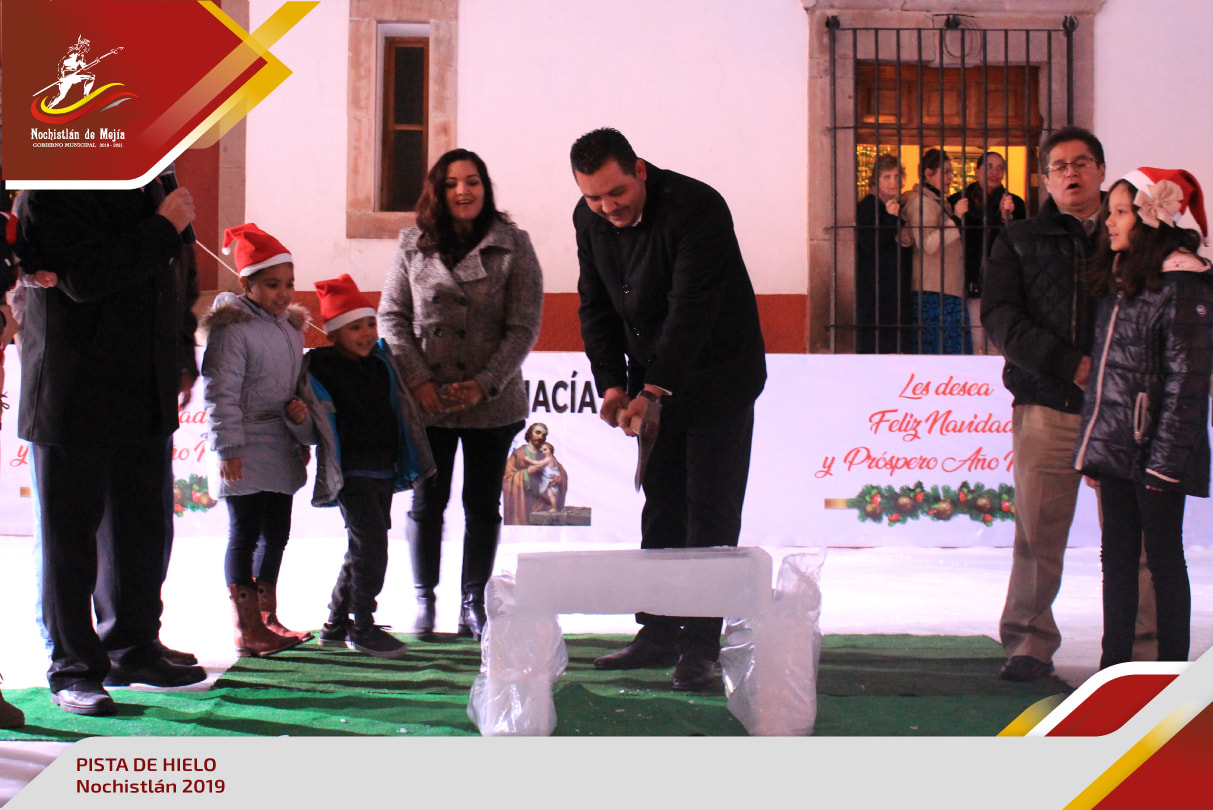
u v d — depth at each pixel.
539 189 8.34
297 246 8.34
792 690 2.90
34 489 3.45
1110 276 3.29
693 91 8.34
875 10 8.32
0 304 3.07
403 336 4.32
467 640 4.29
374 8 8.27
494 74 8.34
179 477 6.97
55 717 3.16
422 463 4.11
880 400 6.84
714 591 2.91
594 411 6.86
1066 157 3.61
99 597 3.61
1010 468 6.83
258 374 4.00
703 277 3.43
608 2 8.30
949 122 8.53
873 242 8.27
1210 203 8.38
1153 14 8.33
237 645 4.07
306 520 7.00
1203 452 3.13
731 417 3.59
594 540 6.85
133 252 3.28
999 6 8.36
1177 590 3.15
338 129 8.30
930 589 5.42
